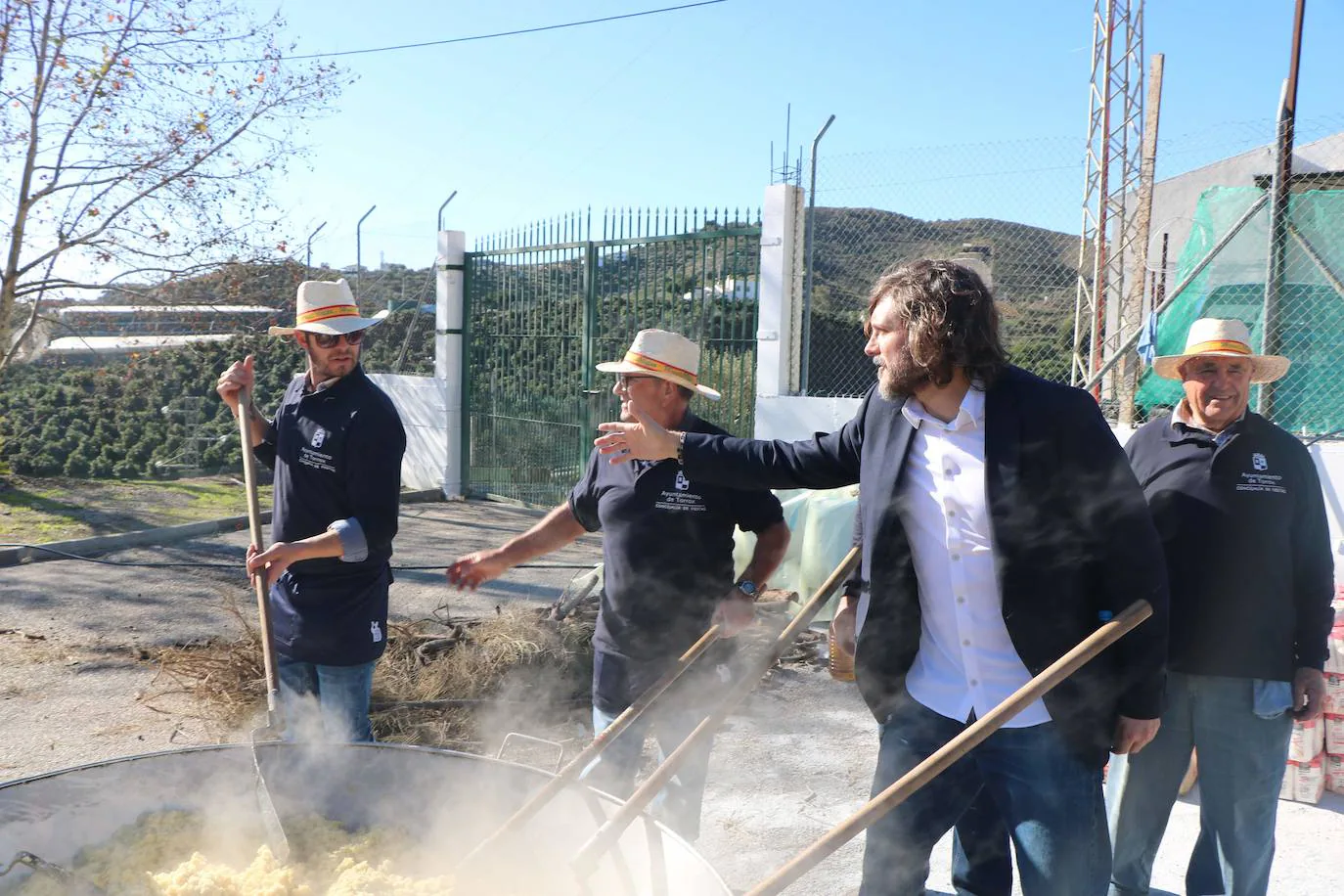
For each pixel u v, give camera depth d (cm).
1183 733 267
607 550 270
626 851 192
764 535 272
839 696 498
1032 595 198
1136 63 1161
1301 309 654
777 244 828
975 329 197
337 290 298
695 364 274
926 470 210
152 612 625
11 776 382
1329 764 382
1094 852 203
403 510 1077
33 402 1209
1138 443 283
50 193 945
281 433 301
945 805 224
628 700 266
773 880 169
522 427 1092
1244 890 265
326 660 290
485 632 502
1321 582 261
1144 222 1058
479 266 1139
